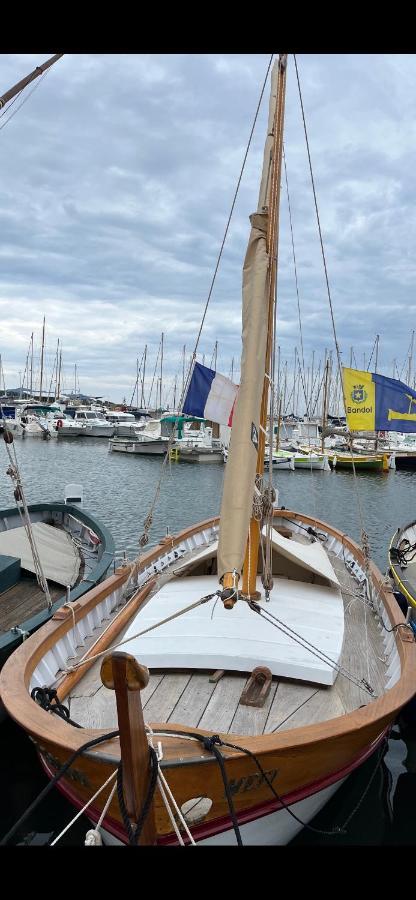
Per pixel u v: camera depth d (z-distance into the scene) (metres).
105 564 9.25
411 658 5.30
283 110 5.43
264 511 5.86
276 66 5.42
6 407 66.12
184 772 3.52
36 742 4.14
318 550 7.98
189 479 34.00
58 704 4.39
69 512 12.46
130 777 3.20
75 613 5.88
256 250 5.23
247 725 4.50
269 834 4.29
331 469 42.75
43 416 65.06
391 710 4.31
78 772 3.81
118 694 3.04
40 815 5.52
